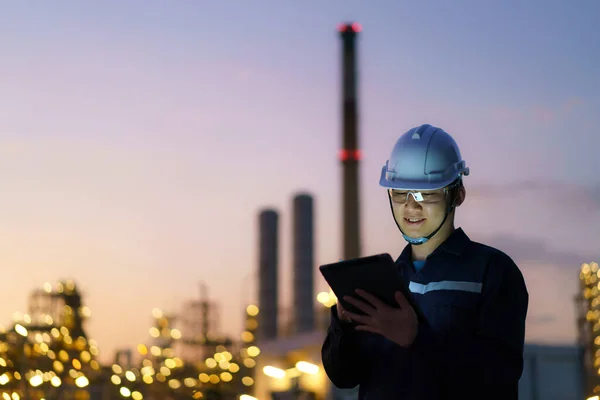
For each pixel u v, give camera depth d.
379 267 2.90
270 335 99.38
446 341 3.04
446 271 3.19
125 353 46.50
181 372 44.56
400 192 3.33
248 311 54.06
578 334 26.69
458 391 3.02
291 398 25.05
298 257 96.06
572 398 17.92
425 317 3.01
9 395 20.89
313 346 25.94
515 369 3.08
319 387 24.64
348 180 67.69
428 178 3.29
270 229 105.38
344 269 2.95
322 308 31.98
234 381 43.16
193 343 54.19
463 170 3.35
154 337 53.62
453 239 3.26
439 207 3.28
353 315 3.05
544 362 17.88
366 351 3.25
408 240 3.32
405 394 3.10
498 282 3.12
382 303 2.97
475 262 3.18
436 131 3.41
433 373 3.04
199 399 28.20
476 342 3.05
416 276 3.24
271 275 103.12
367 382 3.27
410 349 3.00
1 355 21.00
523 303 3.16
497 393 3.03
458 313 3.10
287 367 26.86
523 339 3.16
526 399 17.97
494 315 3.08
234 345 54.62
